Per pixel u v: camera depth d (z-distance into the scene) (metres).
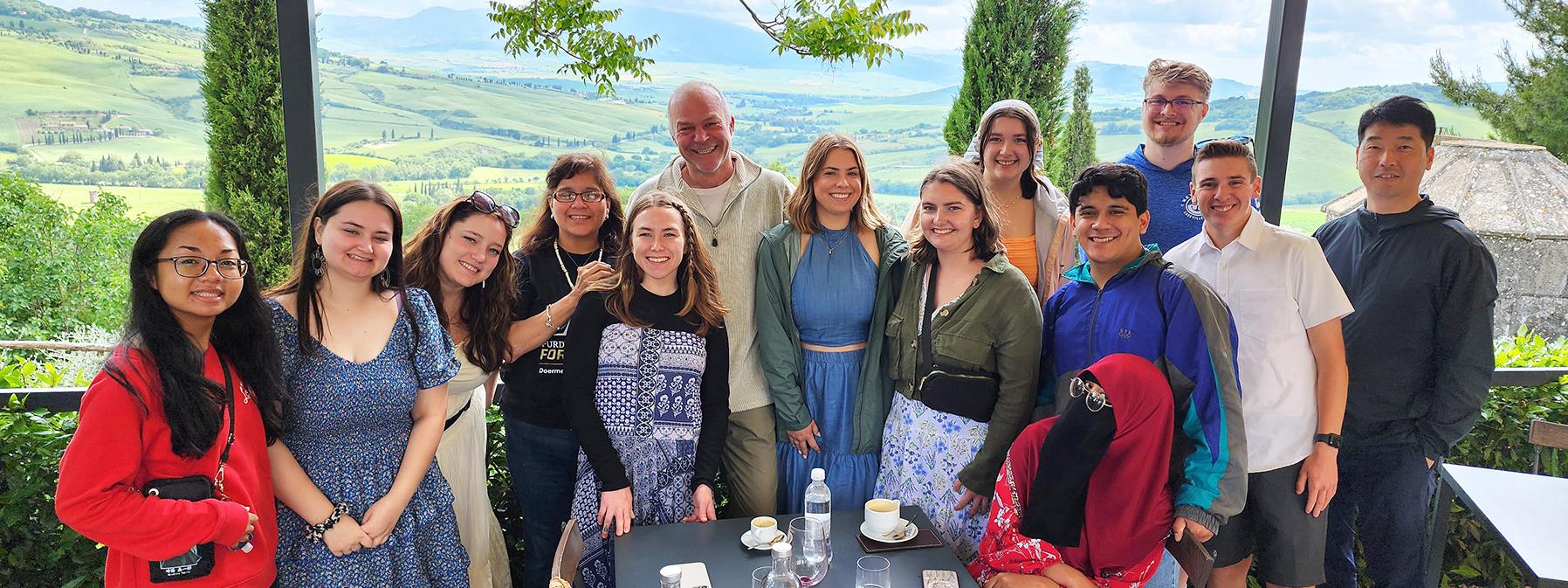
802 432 2.71
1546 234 5.77
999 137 2.85
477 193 2.31
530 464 2.60
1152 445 2.07
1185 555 2.05
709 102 2.61
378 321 2.04
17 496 2.65
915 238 2.61
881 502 2.22
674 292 2.46
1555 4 5.77
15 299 6.43
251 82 5.51
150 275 1.66
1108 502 2.09
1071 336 2.34
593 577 2.48
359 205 1.92
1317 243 2.43
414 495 2.18
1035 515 2.12
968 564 2.42
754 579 1.92
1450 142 6.16
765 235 2.70
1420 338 2.55
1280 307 2.42
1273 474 2.47
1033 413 2.47
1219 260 2.50
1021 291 2.38
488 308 2.40
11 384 2.97
